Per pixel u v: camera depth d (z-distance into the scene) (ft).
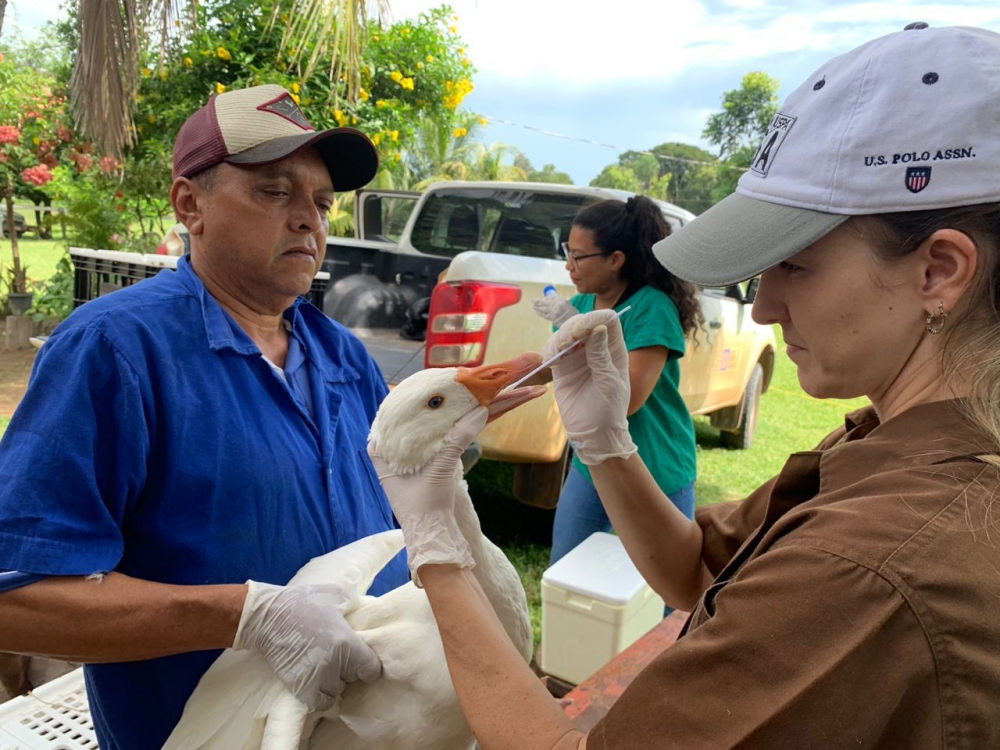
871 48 3.18
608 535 10.35
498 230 17.57
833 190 3.06
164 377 4.45
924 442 3.02
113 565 4.18
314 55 12.57
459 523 4.32
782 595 2.76
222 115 4.84
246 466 4.64
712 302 17.58
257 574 4.71
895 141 2.94
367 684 4.37
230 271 5.09
